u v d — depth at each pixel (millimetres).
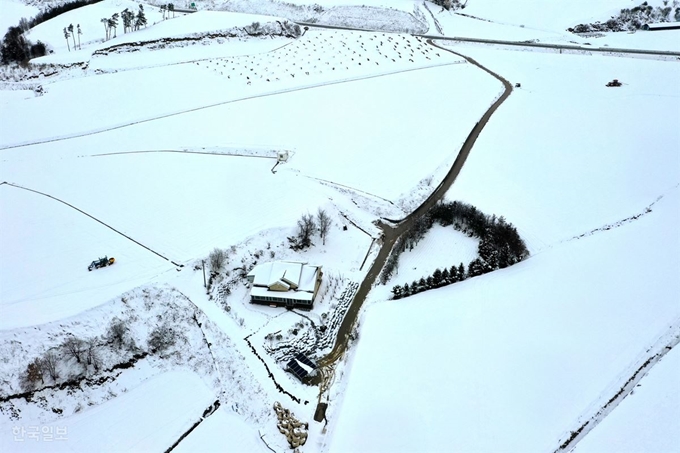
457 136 103312
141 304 65188
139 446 51812
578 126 106625
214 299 67125
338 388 56688
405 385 55188
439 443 49531
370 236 79812
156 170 91000
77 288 66062
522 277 69875
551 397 53625
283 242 76438
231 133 102062
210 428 53500
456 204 81688
